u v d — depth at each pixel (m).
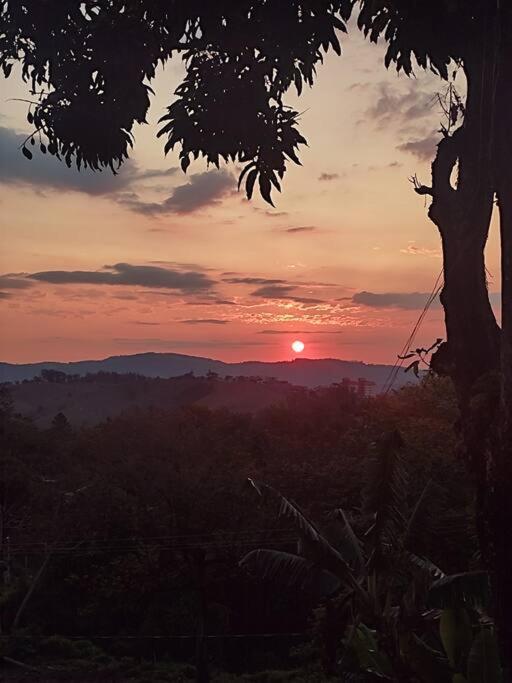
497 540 6.62
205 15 6.35
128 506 33.59
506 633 6.61
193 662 33.03
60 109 6.96
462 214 7.43
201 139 6.96
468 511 20.64
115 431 43.34
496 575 6.66
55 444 59.72
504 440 6.52
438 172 7.66
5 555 43.81
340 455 34.78
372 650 11.63
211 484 31.42
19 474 49.03
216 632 33.09
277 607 33.22
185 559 30.95
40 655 34.44
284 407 57.84
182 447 38.03
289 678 28.22
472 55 6.98
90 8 6.63
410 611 10.55
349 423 53.34
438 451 26.78
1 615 38.94
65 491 43.41
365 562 11.89
